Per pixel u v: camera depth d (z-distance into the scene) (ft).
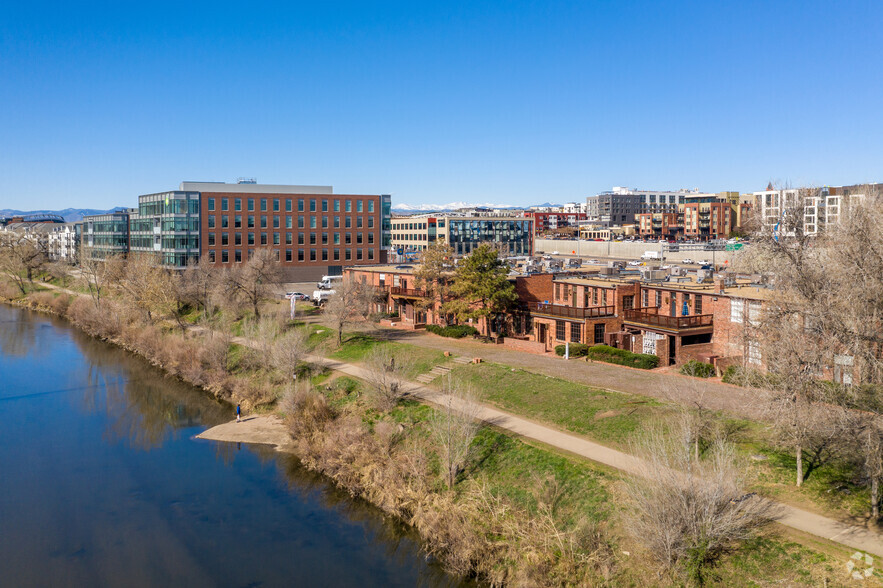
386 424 144.05
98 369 245.24
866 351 90.68
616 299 192.34
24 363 254.68
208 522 122.72
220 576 104.22
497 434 131.44
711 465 98.89
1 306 424.87
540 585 88.99
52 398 207.62
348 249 436.76
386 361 177.78
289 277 417.90
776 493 95.86
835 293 98.07
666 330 169.48
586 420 132.16
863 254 104.22
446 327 234.99
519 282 219.41
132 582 103.09
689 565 83.76
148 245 429.38
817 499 92.89
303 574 104.01
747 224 109.09
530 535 98.99
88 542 116.06
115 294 343.46
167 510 128.16
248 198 405.18
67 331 325.42
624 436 121.39
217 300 286.25
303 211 421.18
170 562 108.78
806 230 119.03
